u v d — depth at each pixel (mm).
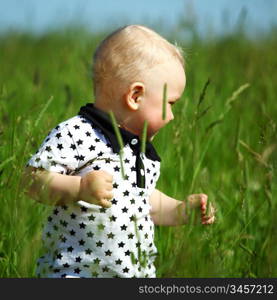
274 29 7805
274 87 6184
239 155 3945
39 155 3010
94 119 3117
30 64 8758
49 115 4117
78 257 3010
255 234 3881
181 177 3904
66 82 6426
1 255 3617
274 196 3844
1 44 10320
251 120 5418
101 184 2840
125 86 3139
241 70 6484
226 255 3514
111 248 3031
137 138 3146
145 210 3150
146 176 3207
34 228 3518
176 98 3234
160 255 3398
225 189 4488
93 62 3268
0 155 3664
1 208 3643
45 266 3018
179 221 3150
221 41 7582
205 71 6742
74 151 3039
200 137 4547
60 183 2904
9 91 6180
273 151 3754
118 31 3264
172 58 3223
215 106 5395
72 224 3020
